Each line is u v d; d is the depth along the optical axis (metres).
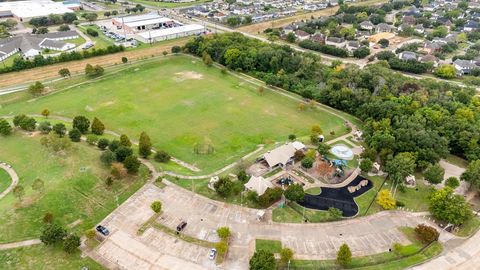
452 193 103.06
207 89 185.62
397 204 106.69
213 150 133.62
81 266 84.81
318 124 155.00
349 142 140.62
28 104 165.12
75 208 100.38
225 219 99.75
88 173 111.50
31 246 89.00
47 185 105.88
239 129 149.00
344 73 184.38
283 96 179.88
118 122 151.62
